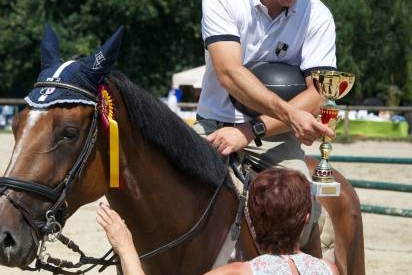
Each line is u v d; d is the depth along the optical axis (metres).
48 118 3.60
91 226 10.05
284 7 4.45
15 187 3.53
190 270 4.12
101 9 32.16
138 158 3.97
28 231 3.55
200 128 4.66
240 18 4.41
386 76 33.06
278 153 4.57
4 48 32.09
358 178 15.01
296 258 3.04
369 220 11.22
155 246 4.12
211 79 4.61
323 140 4.25
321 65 4.54
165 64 34.56
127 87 3.94
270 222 3.03
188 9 33.62
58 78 3.69
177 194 4.09
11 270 8.00
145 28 34.09
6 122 25.12
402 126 23.11
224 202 4.23
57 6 32.56
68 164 3.64
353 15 32.09
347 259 5.15
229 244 4.09
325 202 4.98
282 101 4.16
